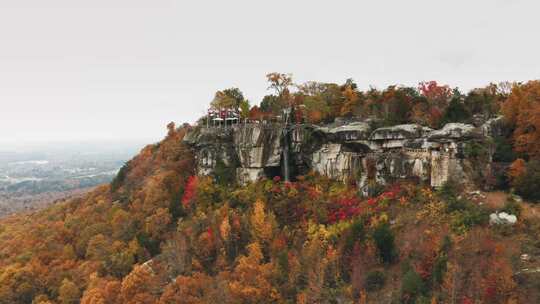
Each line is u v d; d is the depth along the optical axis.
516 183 61.38
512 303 43.44
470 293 46.75
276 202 76.00
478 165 65.31
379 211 66.56
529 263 49.22
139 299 62.03
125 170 126.94
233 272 64.38
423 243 56.78
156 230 82.62
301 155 85.38
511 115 70.88
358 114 88.31
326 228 66.94
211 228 72.81
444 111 78.81
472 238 54.56
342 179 78.31
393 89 93.94
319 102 91.00
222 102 102.19
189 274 67.62
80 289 77.19
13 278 83.31
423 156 69.00
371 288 54.41
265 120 98.31
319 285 55.34
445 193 64.88
